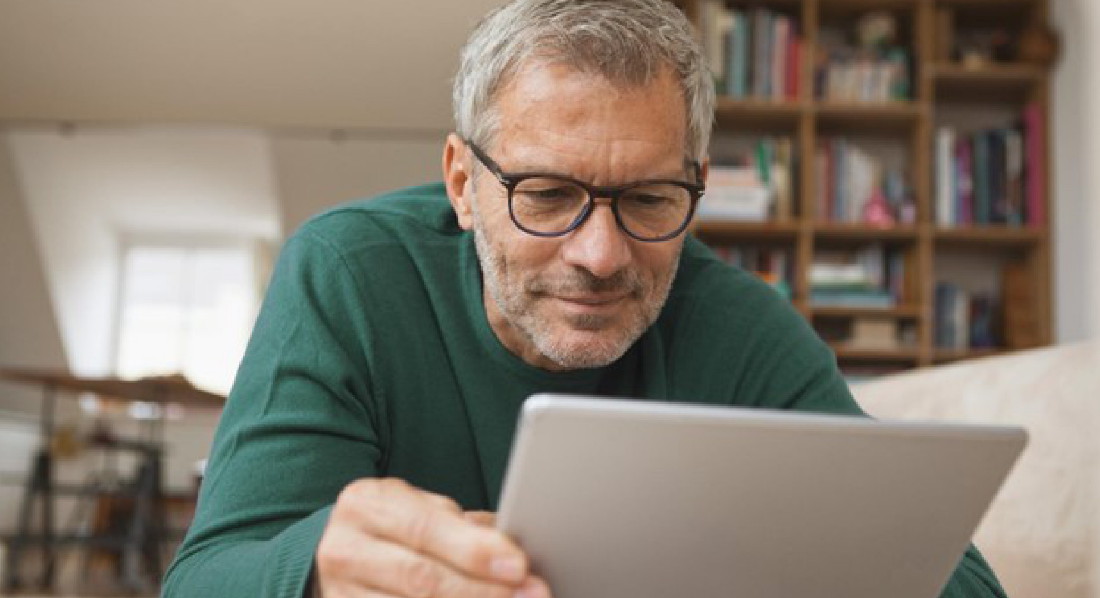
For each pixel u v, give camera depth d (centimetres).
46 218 670
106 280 694
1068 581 118
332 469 100
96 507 575
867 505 74
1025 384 139
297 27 564
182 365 704
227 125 611
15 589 533
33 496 563
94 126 629
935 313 477
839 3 483
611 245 97
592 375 117
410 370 115
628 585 76
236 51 582
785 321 125
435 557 73
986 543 132
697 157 104
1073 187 451
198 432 671
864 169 475
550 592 72
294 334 110
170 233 684
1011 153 472
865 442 71
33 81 609
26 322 700
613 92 96
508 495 69
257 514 95
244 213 664
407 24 549
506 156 100
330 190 618
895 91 479
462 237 121
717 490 71
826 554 77
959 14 495
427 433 117
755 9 486
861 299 466
